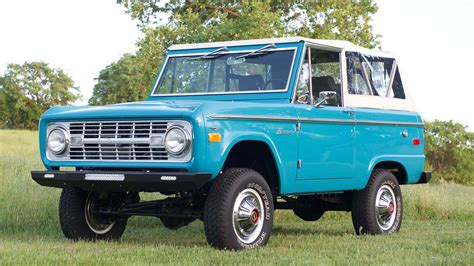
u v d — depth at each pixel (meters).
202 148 6.57
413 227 10.52
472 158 54.34
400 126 9.41
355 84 8.82
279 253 6.78
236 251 6.78
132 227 9.88
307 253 6.81
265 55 8.09
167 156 6.71
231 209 6.84
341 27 24.42
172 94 8.46
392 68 9.57
